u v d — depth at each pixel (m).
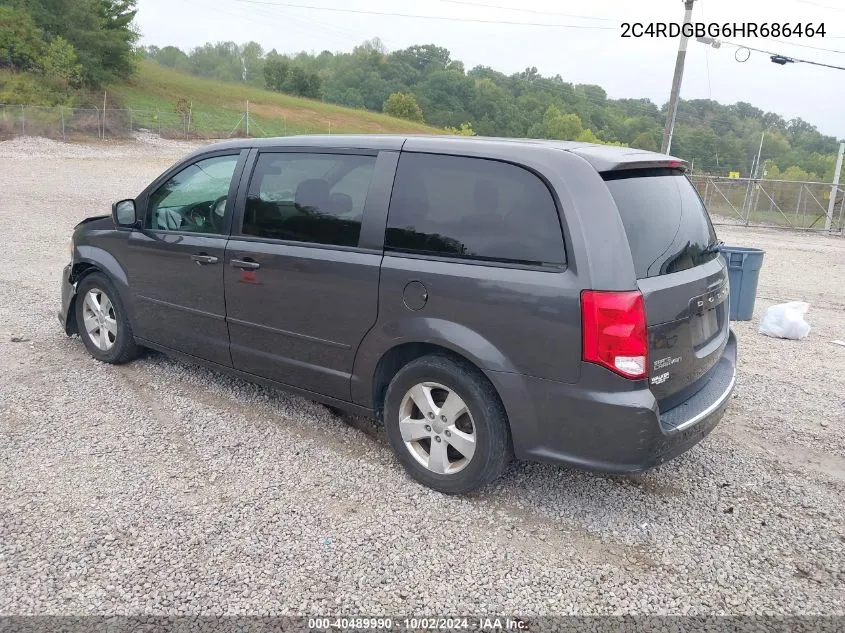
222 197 4.49
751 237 20.14
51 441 4.11
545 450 3.32
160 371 5.30
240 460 3.99
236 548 3.17
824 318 8.67
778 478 4.09
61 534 3.21
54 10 50.34
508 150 3.43
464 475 3.56
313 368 4.10
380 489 3.73
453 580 3.02
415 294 3.54
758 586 3.07
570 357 3.14
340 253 3.84
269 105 69.75
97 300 5.42
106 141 35.78
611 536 3.41
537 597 2.93
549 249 3.20
